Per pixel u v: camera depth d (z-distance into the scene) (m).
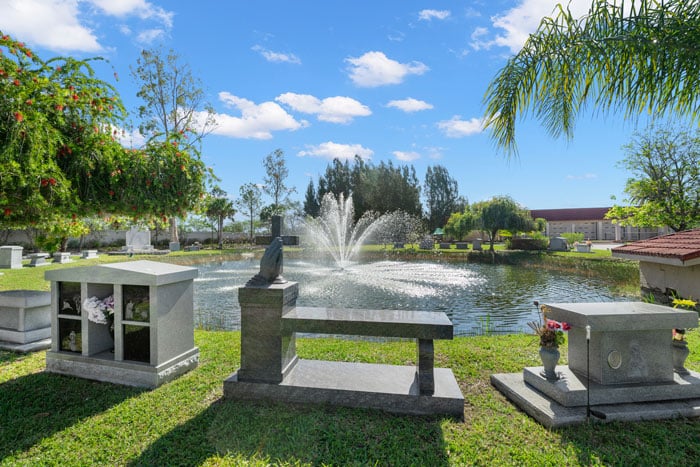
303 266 16.75
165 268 3.62
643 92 3.23
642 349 2.90
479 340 4.88
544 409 2.72
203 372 3.64
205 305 8.85
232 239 35.38
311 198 41.81
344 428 2.58
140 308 3.40
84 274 3.48
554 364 2.97
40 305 4.44
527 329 6.46
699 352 4.11
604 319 2.78
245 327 3.05
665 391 2.84
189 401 3.01
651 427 2.56
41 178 3.15
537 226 24.66
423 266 16.92
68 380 3.43
